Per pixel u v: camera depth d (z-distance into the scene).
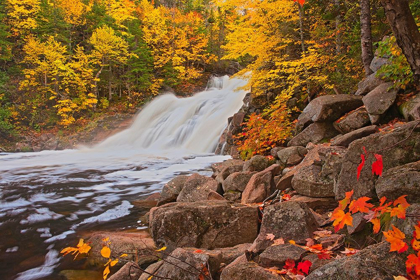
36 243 4.71
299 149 6.19
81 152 19.88
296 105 11.55
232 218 3.80
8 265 4.02
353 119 6.10
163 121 23.03
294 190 4.75
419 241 1.83
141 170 11.16
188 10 45.41
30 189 8.39
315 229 3.18
